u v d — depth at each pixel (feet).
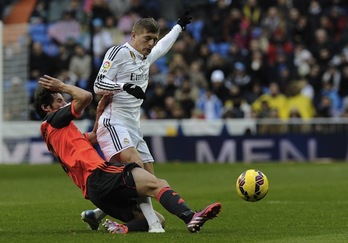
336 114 270.05
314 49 284.82
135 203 89.25
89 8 314.55
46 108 92.58
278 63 279.08
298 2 299.99
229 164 234.99
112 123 95.55
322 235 85.61
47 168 222.07
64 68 285.84
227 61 279.28
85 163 88.38
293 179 185.37
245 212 116.47
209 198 142.51
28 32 303.89
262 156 247.70
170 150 249.14
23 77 281.13
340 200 136.98
